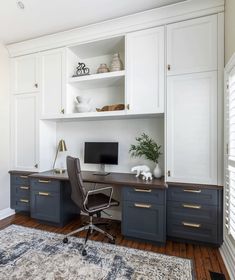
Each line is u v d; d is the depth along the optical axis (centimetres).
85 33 254
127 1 206
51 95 279
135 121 280
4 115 298
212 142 204
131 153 281
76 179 206
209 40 205
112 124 293
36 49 286
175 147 218
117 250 203
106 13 226
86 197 207
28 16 230
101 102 299
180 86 215
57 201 257
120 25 237
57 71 275
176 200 214
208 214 204
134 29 234
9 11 221
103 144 279
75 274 167
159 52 224
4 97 297
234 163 168
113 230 251
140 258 189
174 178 219
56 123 325
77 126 313
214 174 204
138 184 213
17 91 300
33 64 290
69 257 190
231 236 175
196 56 209
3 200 294
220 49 200
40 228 255
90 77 259
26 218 290
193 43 211
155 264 180
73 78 268
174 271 171
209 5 202
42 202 265
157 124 270
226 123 190
